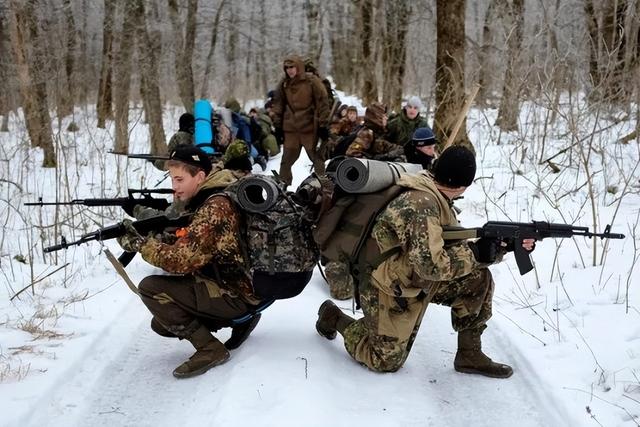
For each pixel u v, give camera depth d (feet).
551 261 18.86
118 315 15.44
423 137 16.58
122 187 28.81
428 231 11.03
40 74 35.06
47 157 34.35
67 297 16.60
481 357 12.80
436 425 10.94
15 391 11.25
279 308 15.88
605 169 26.21
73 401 11.52
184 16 83.82
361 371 12.75
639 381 11.48
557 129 35.99
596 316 14.46
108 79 56.34
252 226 11.96
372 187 11.48
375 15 74.38
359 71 96.43
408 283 11.62
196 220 11.89
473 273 12.30
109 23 52.80
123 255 12.98
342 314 13.41
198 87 96.68
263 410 10.59
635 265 17.29
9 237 23.13
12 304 15.97
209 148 23.61
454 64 30.50
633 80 29.50
